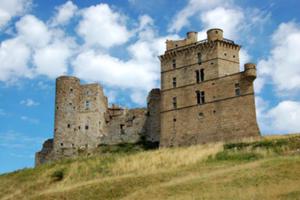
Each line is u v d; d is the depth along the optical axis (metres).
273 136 79.88
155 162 70.50
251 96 84.25
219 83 89.25
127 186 54.31
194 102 91.62
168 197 46.25
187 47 95.94
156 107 107.50
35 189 68.31
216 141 86.19
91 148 106.38
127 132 109.44
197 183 49.84
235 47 94.94
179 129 92.06
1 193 70.00
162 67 98.81
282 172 49.66
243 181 48.28
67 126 107.06
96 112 108.88
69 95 109.31
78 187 57.34
